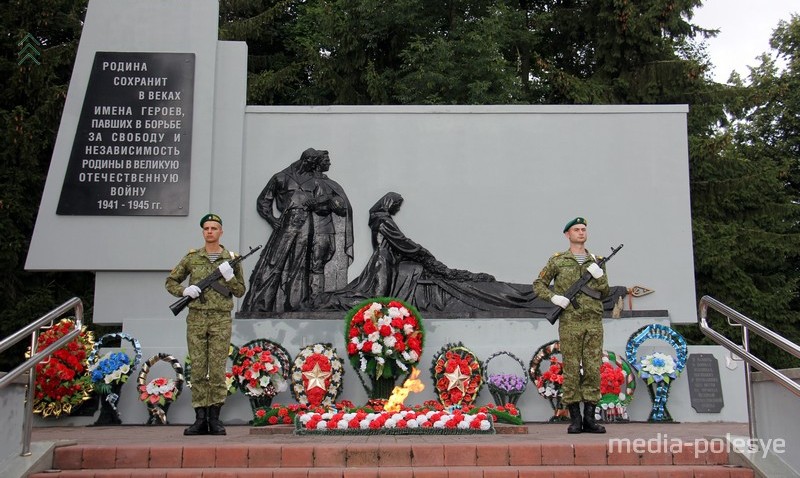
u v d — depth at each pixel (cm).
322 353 1022
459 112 1247
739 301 2041
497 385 1012
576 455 625
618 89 2230
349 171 1230
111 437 774
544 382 1024
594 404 810
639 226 1221
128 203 1180
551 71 2170
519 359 1052
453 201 1226
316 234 1166
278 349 1042
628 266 1210
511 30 2230
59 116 1866
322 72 2162
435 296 1134
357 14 2203
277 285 1136
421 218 1220
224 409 1017
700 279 2058
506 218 1223
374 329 979
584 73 2470
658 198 1228
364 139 1239
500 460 620
